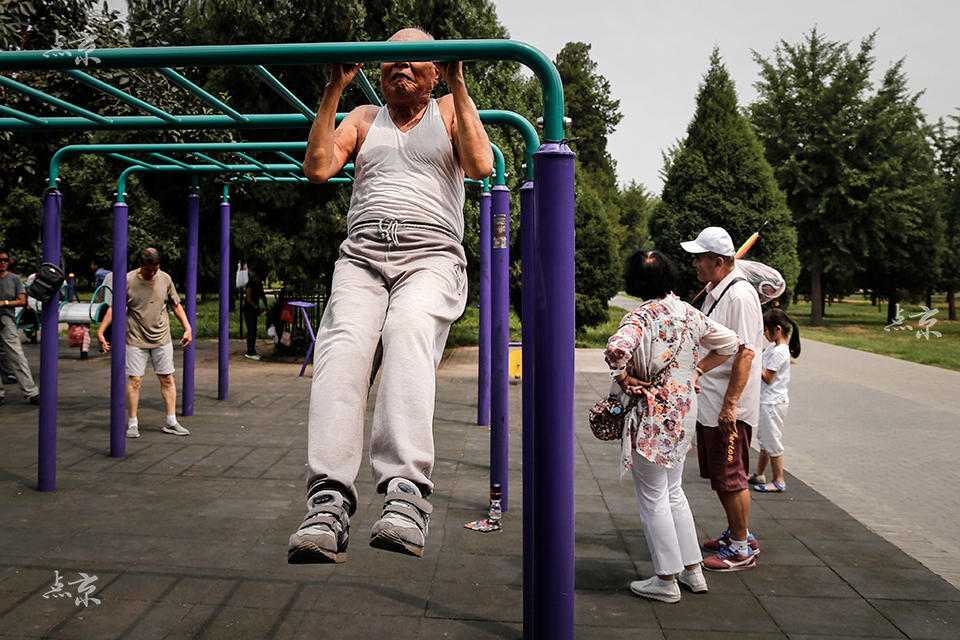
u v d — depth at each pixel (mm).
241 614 3365
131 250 24219
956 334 29828
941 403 10594
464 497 5316
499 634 3209
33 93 3834
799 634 3273
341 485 1771
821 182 30656
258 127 4371
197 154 6770
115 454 6238
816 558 4238
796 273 21125
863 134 30344
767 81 32594
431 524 4707
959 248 37656
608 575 3930
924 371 14727
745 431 4066
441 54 2100
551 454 2160
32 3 6492
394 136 2309
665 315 3611
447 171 2285
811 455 7172
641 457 3592
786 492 5711
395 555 4141
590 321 18766
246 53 2115
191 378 8148
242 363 13312
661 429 3531
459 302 2150
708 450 4070
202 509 4898
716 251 4117
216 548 4191
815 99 30859
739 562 4031
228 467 5988
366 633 3199
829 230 30594
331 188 13312
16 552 4074
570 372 2166
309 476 1794
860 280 35500
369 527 4613
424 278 2062
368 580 3785
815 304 32219
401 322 1931
